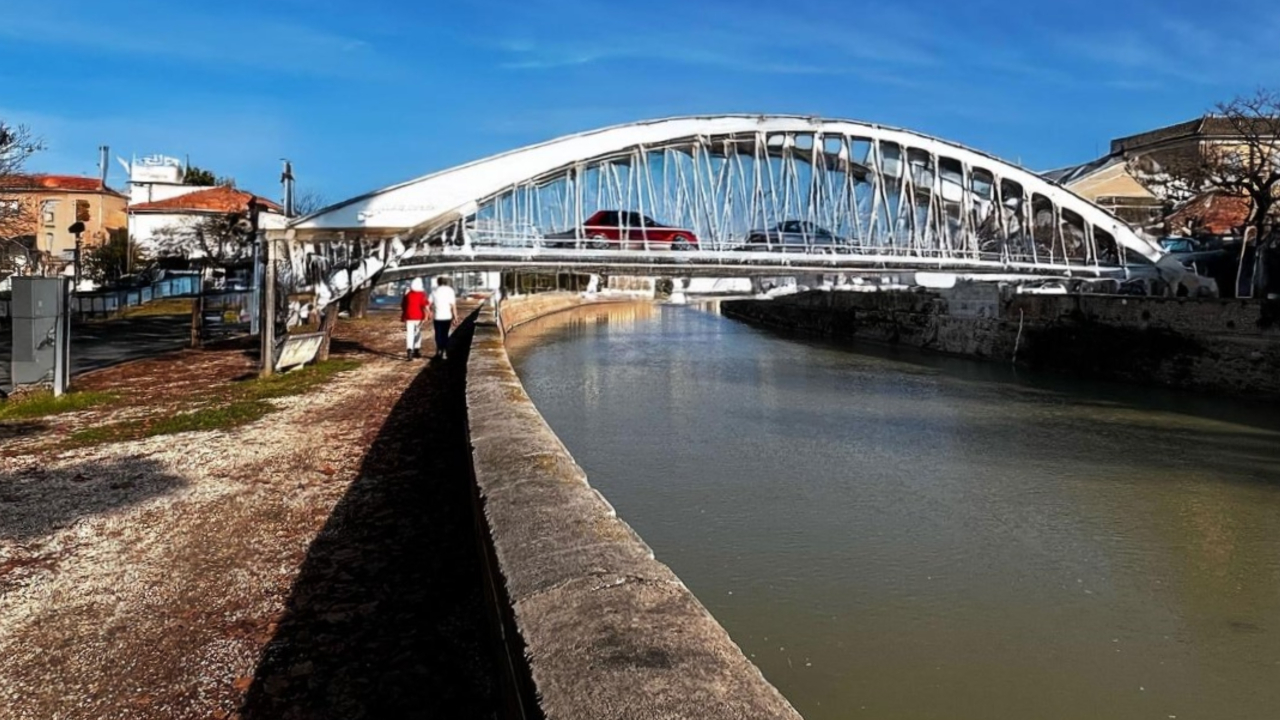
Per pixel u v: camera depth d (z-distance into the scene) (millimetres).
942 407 20891
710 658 2340
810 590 8289
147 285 40625
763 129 41781
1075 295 28891
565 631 2539
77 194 61719
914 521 10773
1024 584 8625
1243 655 7066
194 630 4098
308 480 7094
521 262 31188
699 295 106062
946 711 6016
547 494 4293
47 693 3473
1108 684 6508
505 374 10234
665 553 9367
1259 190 31922
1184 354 24359
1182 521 11047
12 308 11719
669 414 19203
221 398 11719
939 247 45656
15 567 4953
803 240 40875
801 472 13508
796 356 34500
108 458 7910
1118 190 62719
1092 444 16281
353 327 28547
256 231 18578
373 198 24625
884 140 44969
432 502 6406
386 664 3764
